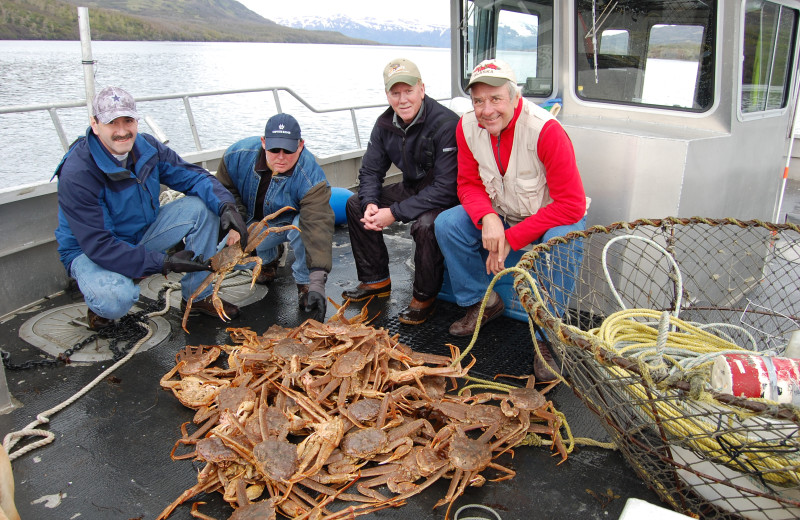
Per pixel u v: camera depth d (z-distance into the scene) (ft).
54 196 11.86
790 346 6.61
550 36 12.73
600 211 11.30
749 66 10.80
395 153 11.89
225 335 10.97
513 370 9.76
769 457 5.44
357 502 6.86
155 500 6.91
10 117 41.78
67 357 9.90
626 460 7.48
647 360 7.32
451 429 7.60
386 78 10.80
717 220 8.93
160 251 11.33
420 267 11.02
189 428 8.25
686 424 6.07
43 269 12.09
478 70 9.05
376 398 8.09
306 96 79.20
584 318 10.97
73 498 6.94
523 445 7.95
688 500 6.37
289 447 6.83
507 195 10.19
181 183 11.48
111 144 9.62
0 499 5.46
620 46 11.74
